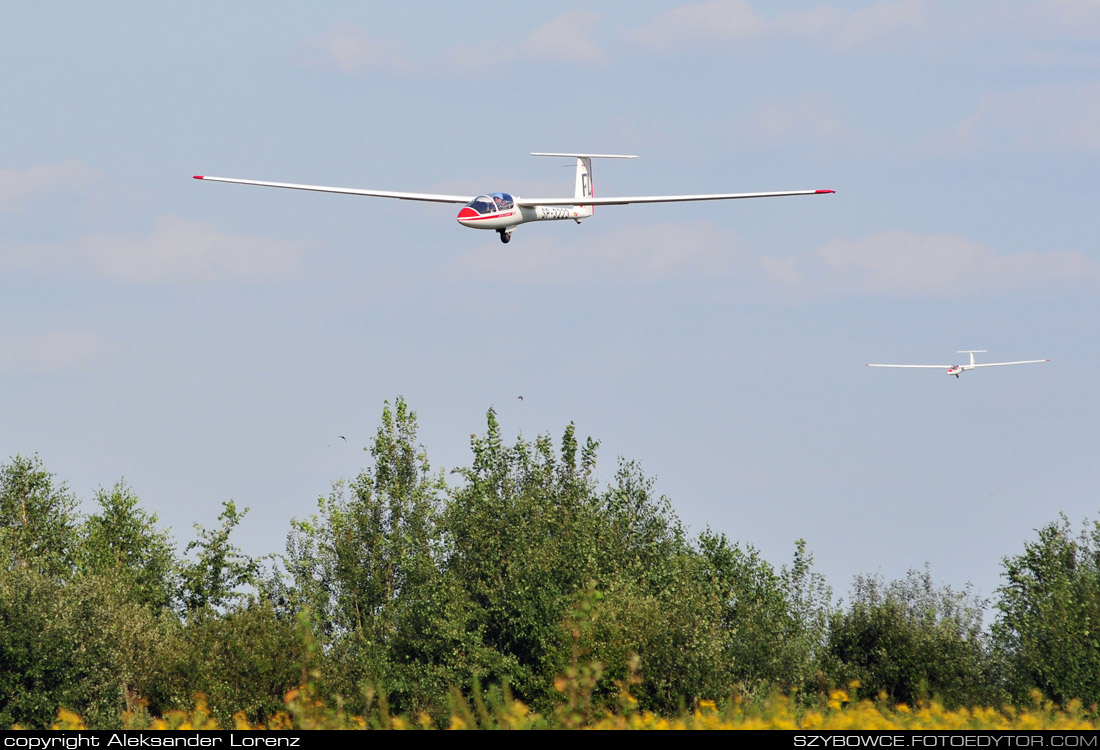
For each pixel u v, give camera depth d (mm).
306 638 53812
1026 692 140000
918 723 53625
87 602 141625
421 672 145250
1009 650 151125
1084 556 165000
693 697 120312
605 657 110062
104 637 138750
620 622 121750
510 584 147500
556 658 119938
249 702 144625
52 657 131375
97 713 131250
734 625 157750
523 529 155375
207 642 152125
